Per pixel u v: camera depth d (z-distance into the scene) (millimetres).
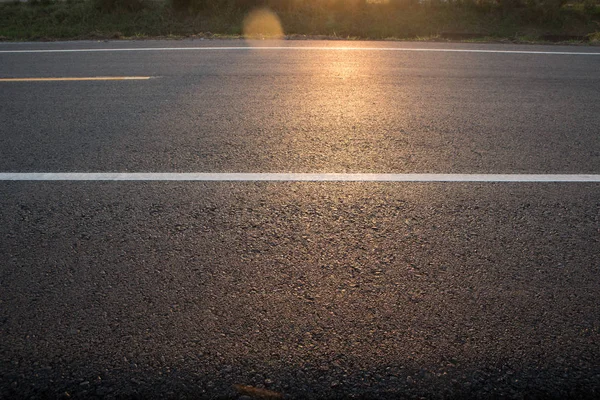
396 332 2203
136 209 3207
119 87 6070
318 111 5098
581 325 2258
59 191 3451
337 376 1995
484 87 6098
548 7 11320
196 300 2387
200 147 4184
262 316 2287
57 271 2607
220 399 1902
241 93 5750
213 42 9156
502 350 2121
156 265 2646
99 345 2139
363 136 4426
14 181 3602
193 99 5535
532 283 2520
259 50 8289
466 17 11539
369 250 2768
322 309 2330
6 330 2221
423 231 2957
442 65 7273
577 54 8297
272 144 4234
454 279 2541
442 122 4816
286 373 2006
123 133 4516
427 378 1992
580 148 4223
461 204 3270
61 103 5453
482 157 4016
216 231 2951
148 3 12461
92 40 9680
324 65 7160
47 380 1979
